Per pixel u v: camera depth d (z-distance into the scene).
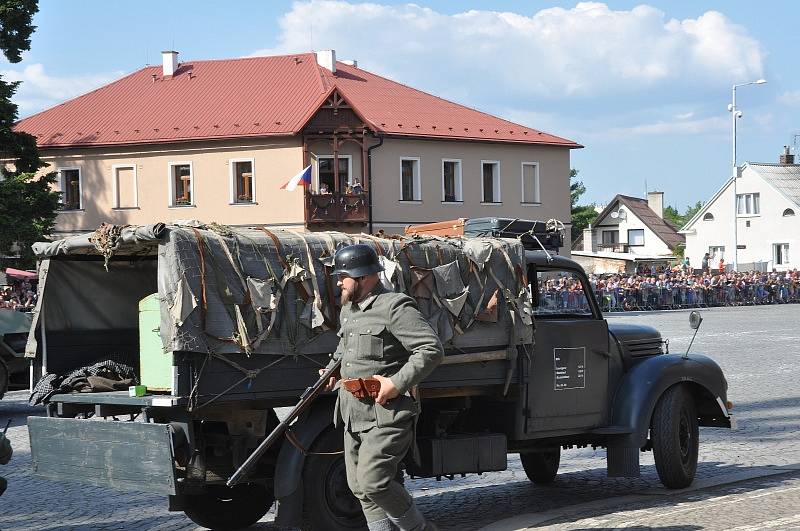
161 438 9.61
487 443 11.67
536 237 12.88
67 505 13.49
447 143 76.06
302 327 10.30
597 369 12.91
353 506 10.32
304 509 10.10
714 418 14.04
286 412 11.34
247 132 71.12
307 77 77.06
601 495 13.20
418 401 8.87
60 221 74.69
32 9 54.97
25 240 54.31
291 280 10.28
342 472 10.27
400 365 8.80
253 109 73.75
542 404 12.29
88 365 12.02
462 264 11.55
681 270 86.94
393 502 8.62
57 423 10.57
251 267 10.10
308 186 70.25
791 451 16.17
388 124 73.75
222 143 71.94
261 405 10.17
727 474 14.20
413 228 13.53
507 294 11.84
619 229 145.25
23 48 55.34
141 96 77.50
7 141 55.78
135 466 9.84
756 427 18.88
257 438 10.24
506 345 11.86
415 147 74.38
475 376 11.59
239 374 9.95
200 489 10.85
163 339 9.66
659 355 13.52
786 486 13.08
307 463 10.11
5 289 49.69
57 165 74.81
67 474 10.45
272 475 10.57
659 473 13.10
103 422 10.11
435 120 76.94
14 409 25.66
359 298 8.91
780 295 88.88
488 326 11.72
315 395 9.10
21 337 24.12
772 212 117.06
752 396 23.50
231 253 10.02
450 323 11.34
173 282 9.67
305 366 10.34
